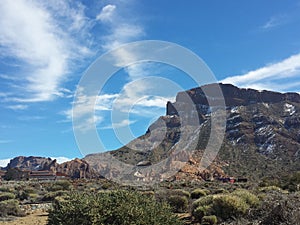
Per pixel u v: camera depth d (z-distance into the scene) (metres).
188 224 14.21
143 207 8.73
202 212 14.41
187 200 18.69
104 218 8.38
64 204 9.16
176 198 18.33
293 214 9.37
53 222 9.34
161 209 9.02
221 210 13.48
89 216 8.45
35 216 20.02
